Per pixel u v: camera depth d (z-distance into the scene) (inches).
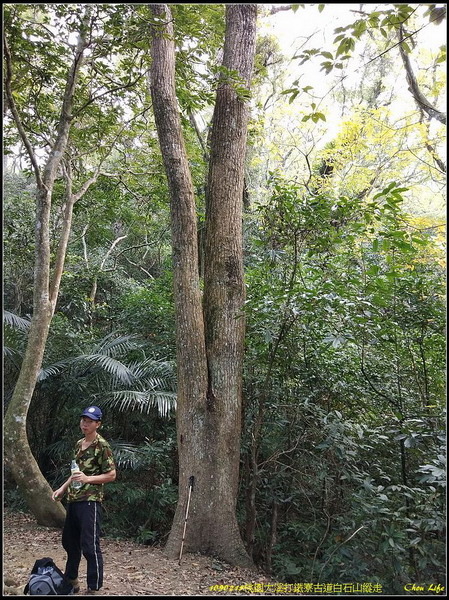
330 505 225.5
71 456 327.6
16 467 256.4
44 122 327.3
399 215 206.2
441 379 219.6
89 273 473.7
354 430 214.2
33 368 263.1
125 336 348.2
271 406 236.4
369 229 213.2
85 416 163.6
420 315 209.2
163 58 245.9
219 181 245.0
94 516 161.0
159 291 406.9
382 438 211.5
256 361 245.0
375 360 236.5
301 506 242.8
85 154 353.4
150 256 673.0
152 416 327.3
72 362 317.1
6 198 429.7
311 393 234.8
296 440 238.2
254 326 231.9
